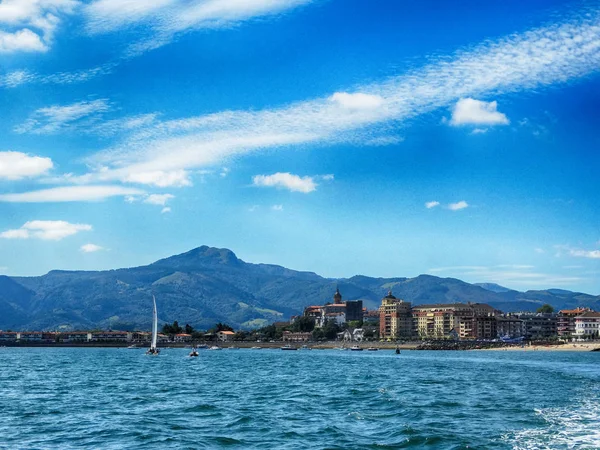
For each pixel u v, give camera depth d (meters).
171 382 144.88
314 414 85.94
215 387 130.00
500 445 63.25
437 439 66.06
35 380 150.88
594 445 63.12
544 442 64.69
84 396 111.69
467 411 87.75
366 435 69.88
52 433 72.81
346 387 127.81
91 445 66.06
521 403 97.31
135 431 73.31
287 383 140.25
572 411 87.50
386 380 147.88
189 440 67.88
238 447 64.56
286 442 66.62
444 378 154.25
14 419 83.25
